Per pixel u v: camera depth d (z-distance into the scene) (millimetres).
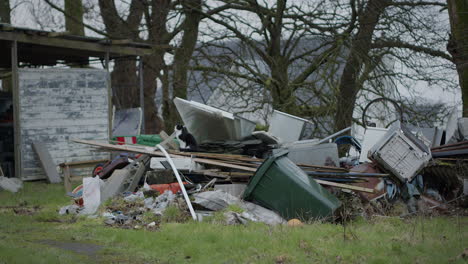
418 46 34562
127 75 47000
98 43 31594
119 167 23203
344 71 36375
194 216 15633
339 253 11695
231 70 37156
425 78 34719
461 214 18531
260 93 35938
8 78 46469
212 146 23688
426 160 19828
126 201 18219
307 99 35688
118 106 46781
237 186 18547
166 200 17578
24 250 11430
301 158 21703
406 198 19578
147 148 22391
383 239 13359
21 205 20219
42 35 29188
